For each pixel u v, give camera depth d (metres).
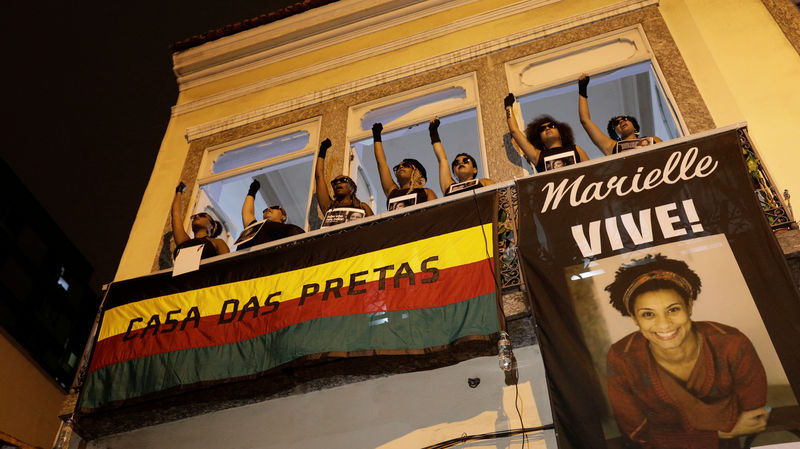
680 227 4.66
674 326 4.23
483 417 4.80
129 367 5.41
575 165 5.30
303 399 5.37
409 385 5.14
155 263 7.00
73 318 19.66
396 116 7.69
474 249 5.09
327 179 7.18
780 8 6.71
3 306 16.89
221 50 9.14
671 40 6.88
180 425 5.52
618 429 3.95
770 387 3.86
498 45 7.60
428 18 8.48
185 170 7.94
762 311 4.13
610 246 4.73
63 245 19.69
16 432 13.47
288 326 5.13
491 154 6.62
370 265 5.29
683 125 6.08
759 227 4.47
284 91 8.47
